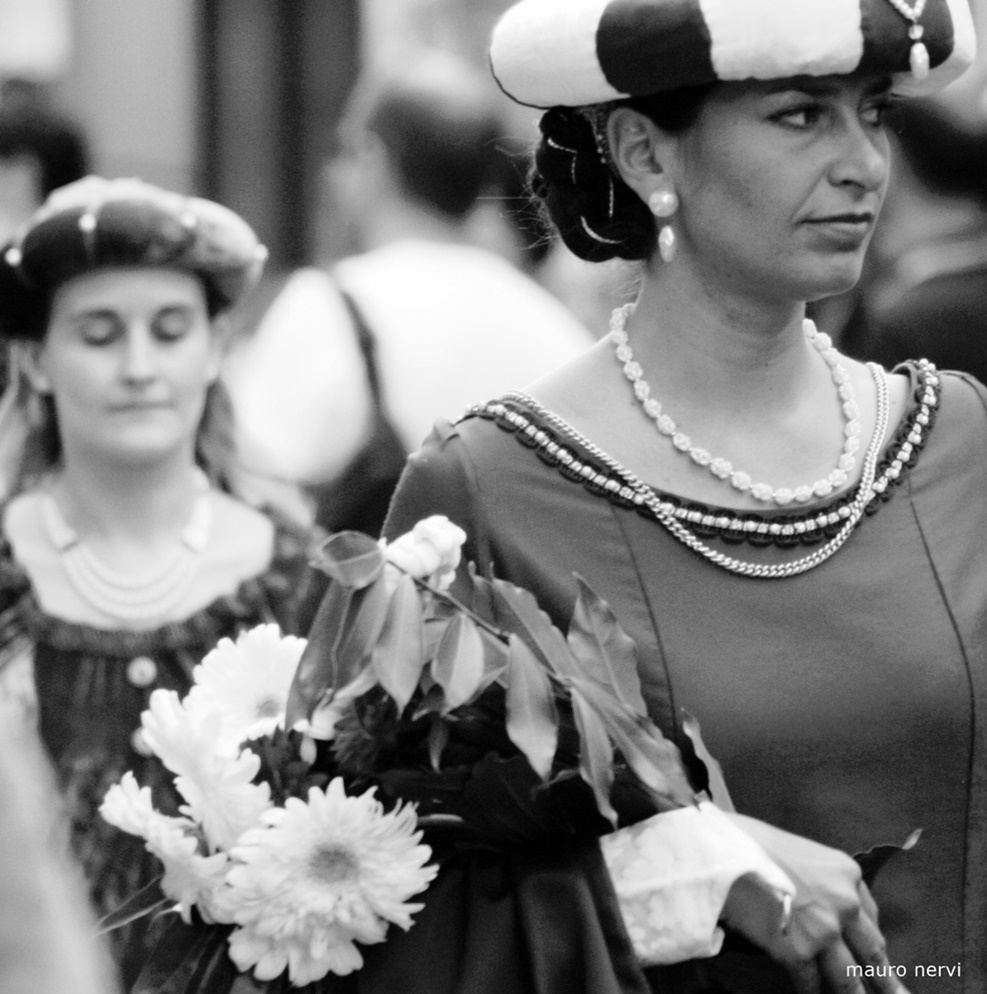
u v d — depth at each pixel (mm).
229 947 9047
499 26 9781
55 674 12898
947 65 9398
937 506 9797
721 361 9734
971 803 9562
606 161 9812
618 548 9602
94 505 13125
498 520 9680
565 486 9695
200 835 9125
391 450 15531
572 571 9586
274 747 9195
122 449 13039
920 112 15414
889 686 9445
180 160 31297
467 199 16141
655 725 9242
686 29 9148
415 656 8688
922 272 15250
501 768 8883
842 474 9734
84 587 13062
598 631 9164
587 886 8906
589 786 8812
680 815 8977
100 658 12914
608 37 9320
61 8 30172
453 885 9109
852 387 9953
